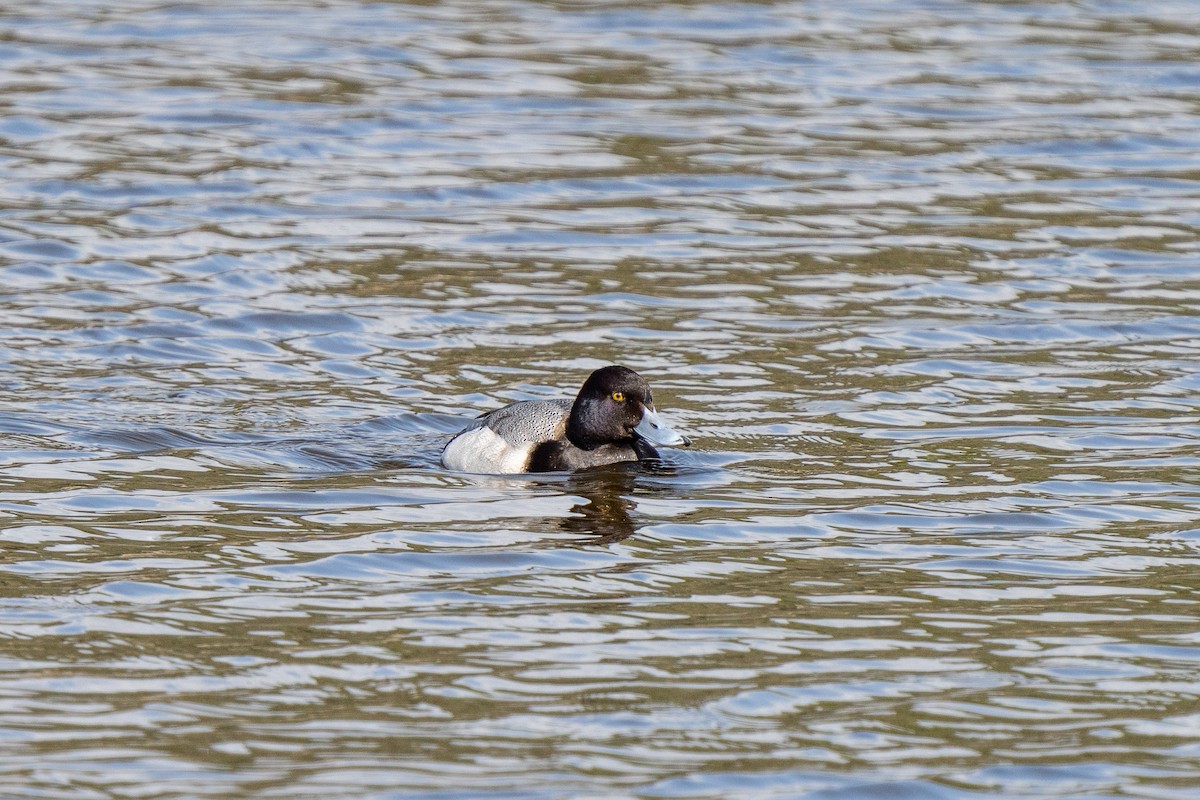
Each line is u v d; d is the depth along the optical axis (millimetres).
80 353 16422
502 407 14414
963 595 10742
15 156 23297
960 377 16188
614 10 33312
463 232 21016
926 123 26422
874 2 34500
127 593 10477
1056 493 12922
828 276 19578
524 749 8406
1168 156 25016
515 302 18453
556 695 9070
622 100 27297
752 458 13883
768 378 16141
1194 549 11656
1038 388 15875
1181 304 18688
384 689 9117
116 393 15258
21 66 28000
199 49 29578
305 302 18203
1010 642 9938
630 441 13766
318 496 12727
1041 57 30312
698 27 32094
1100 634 10078
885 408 15258
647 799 7914
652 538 11883
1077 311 18422
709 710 8906
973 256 20406
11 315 17453
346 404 15266
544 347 17047
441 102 26797
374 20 32094
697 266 19922
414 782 8031
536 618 10234
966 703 9047
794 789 8047
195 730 8539
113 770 8078
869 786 8086
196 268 19219
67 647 9562
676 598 10641
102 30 30766
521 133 25422
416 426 14797
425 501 12711
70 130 24609
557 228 21297
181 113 25656
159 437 14086
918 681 9344
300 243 20281
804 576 11086
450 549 11547
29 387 15305
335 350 16812
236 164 23359
